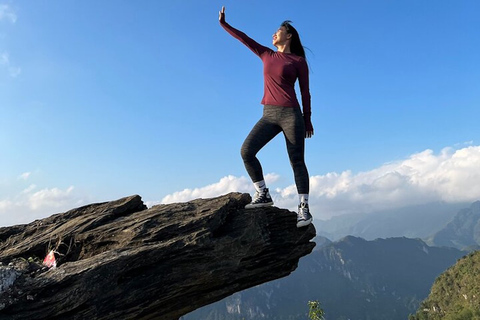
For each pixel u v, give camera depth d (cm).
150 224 266
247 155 286
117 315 221
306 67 284
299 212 281
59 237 271
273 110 280
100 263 222
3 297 198
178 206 294
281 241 293
